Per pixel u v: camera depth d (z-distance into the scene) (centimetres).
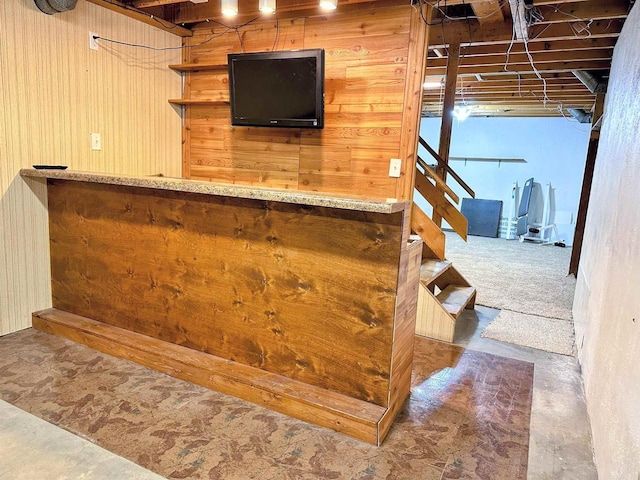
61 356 258
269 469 173
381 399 202
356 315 202
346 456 183
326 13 314
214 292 238
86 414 203
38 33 273
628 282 169
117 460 160
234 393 223
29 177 284
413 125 296
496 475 176
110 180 239
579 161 845
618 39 348
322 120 303
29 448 164
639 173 170
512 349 310
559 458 189
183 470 170
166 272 253
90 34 302
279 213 212
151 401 216
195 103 367
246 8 324
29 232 289
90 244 280
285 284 217
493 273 554
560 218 864
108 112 320
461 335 334
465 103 730
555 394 247
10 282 284
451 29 397
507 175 903
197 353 247
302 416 206
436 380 258
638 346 142
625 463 141
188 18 351
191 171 388
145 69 344
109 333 269
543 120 866
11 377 233
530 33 369
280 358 225
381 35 298
